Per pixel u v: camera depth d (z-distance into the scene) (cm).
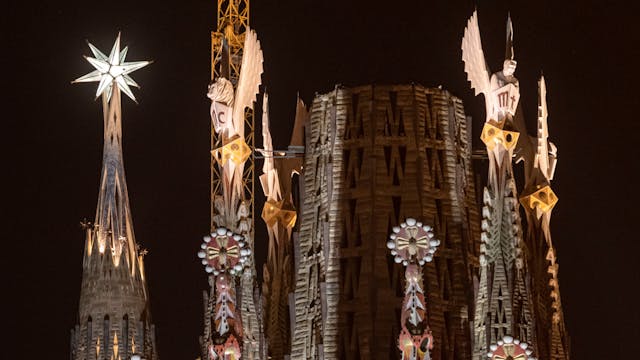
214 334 17412
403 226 16812
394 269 18700
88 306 19900
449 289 18850
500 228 18350
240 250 17675
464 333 18712
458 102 19812
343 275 18838
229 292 17512
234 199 19225
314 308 18975
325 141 19550
